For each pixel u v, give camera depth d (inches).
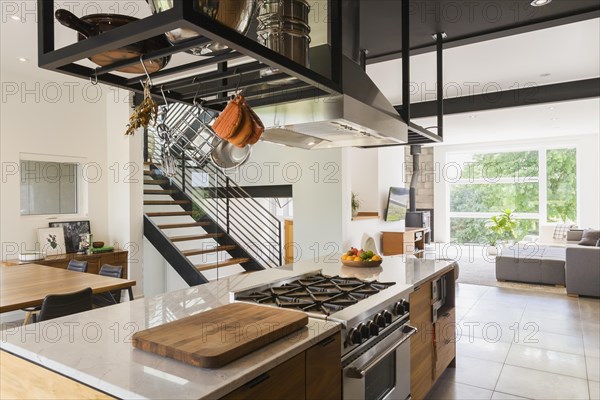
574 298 224.7
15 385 57.8
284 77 58.7
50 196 214.8
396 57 147.8
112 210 233.6
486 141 430.0
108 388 46.2
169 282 258.2
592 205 382.9
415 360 102.1
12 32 143.9
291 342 59.4
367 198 291.6
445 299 134.4
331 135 100.9
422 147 473.1
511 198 431.8
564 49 163.2
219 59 46.5
